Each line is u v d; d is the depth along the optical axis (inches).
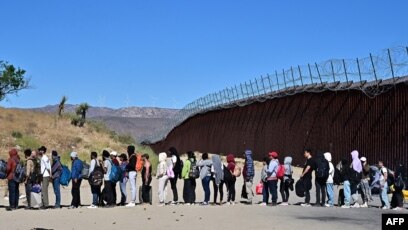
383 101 1130.7
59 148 1734.7
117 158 881.5
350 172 784.9
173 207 790.5
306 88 1450.5
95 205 805.2
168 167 840.9
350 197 788.0
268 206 797.2
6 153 1494.8
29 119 2048.5
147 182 860.0
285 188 827.4
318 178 796.0
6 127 1827.0
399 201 762.8
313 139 1416.1
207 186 830.5
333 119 1326.3
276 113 1642.5
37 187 803.4
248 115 1870.1
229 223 633.0
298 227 601.6
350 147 1245.1
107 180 821.9
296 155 1502.2
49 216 708.0
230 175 843.4
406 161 1040.8
